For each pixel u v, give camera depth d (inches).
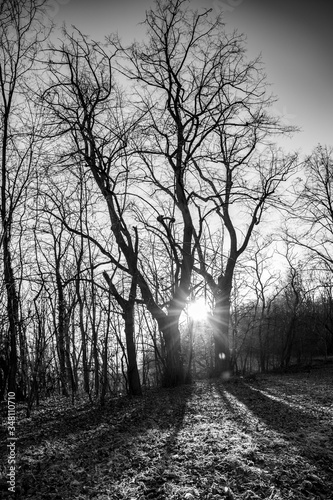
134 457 260.1
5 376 584.7
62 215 655.8
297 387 667.4
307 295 1386.6
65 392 691.4
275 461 240.1
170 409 448.1
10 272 454.6
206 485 207.5
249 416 395.5
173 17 727.7
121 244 595.8
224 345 878.4
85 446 296.0
